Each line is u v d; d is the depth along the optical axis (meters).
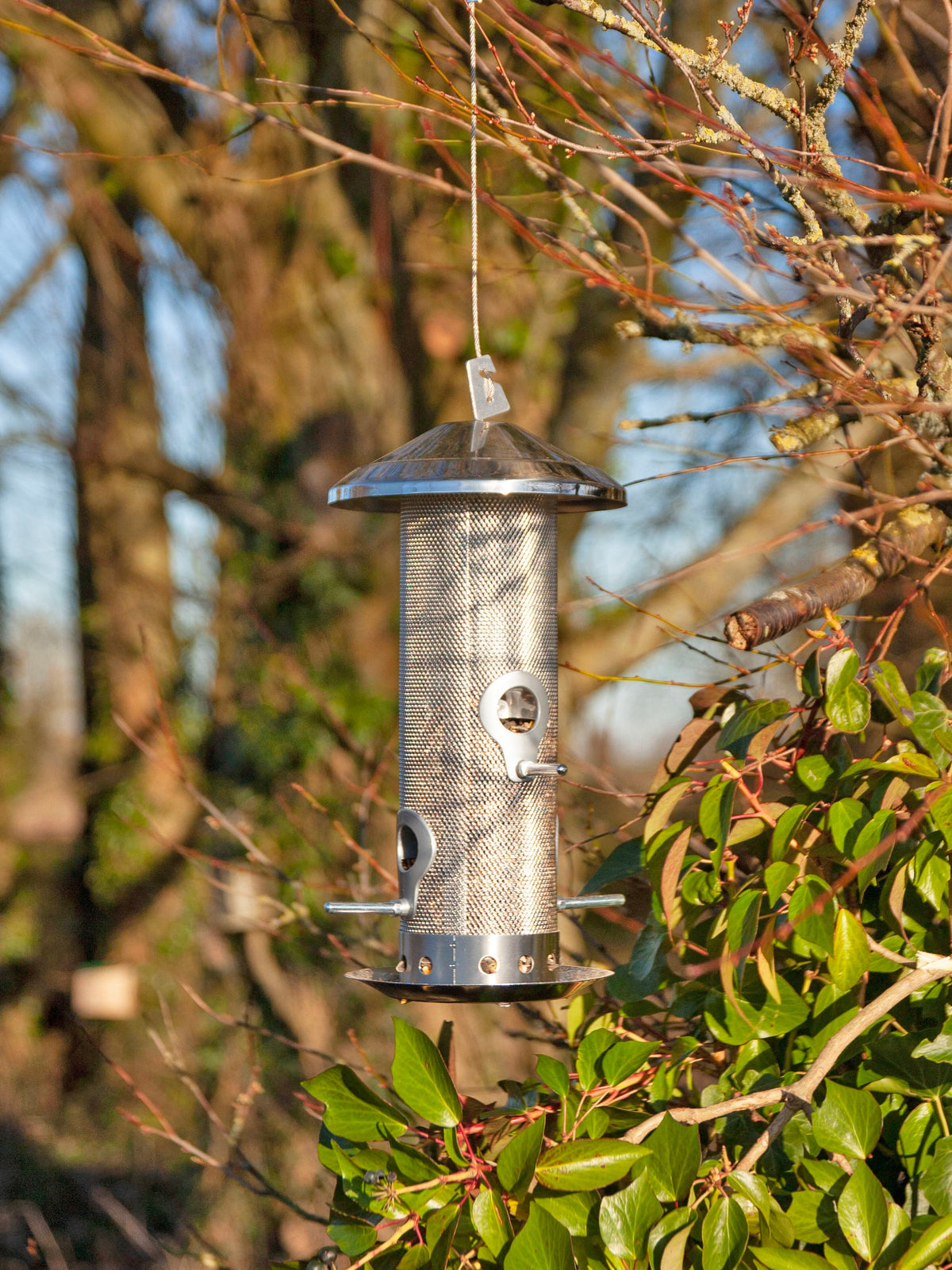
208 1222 6.75
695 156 3.15
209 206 7.21
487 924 2.88
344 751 6.97
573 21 3.78
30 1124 9.68
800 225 2.92
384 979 2.71
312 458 7.37
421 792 2.96
